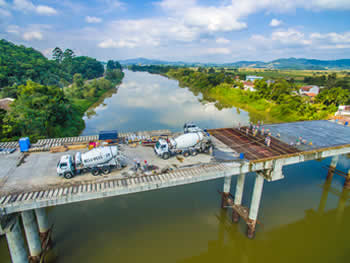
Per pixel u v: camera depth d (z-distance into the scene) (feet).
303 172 170.09
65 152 109.40
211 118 305.12
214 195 139.74
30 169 92.07
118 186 79.46
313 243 108.17
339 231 116.37
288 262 97.71
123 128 255.91
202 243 105.91
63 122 226.17
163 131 139.74
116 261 94.53
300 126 159.84
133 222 115.96
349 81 482.69
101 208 125.18
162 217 120.16
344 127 158.30
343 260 99.45
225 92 460.96
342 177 165.37
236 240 108.78
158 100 416.26
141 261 95.40
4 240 99.60
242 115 326.85
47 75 462.19
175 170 93.25
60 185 81.30
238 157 105.70
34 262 84.02
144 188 82.07
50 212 120.57
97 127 257.96
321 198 141.79
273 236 111.14
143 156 108.47
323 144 123.54
